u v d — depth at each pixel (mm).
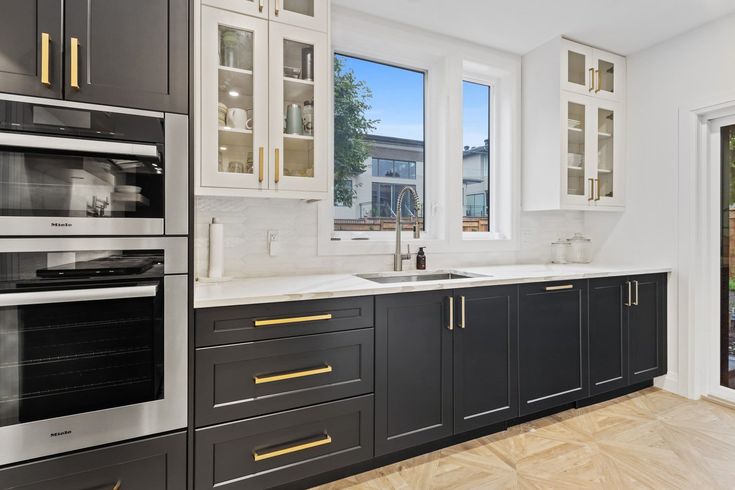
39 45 1309
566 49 2816
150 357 1448
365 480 1822
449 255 2873
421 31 2682
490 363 2150
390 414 1879
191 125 1513
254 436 1606
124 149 1377
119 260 1406
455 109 2830
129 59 1425
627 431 2260
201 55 1766
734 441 2148
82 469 1364
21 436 1291
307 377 1701
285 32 1930
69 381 1346
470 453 2039
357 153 2711
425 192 2943
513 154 3076
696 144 2705
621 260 3150
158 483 1467
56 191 1327
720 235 2709
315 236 2434
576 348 2445
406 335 1917
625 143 3119
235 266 2236
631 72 3080
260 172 1883
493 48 2965
